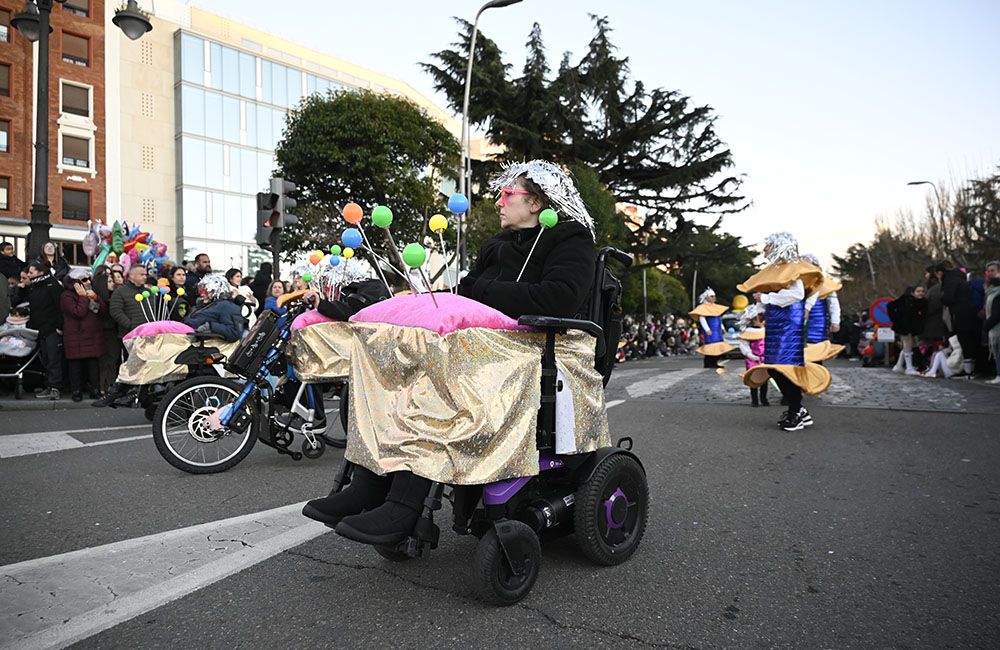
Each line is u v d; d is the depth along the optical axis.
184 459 4.70
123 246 10.90
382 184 19.91
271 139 40.94
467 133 17.67
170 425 4.78
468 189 17.75
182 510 3.78
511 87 27.69
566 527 2.92
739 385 11.05
